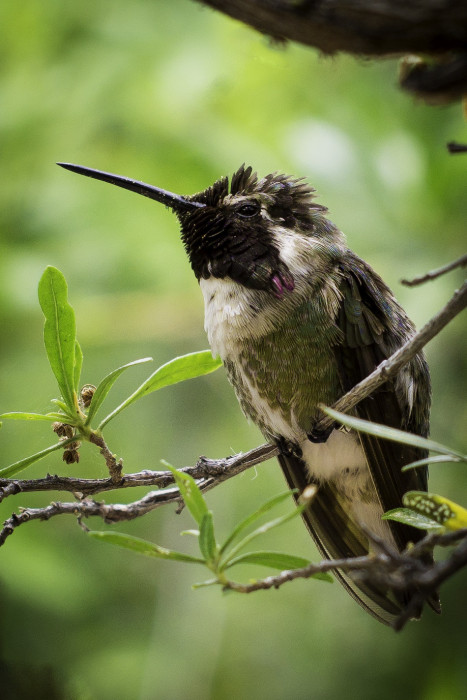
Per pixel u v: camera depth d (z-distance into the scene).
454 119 9.56
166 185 9.66
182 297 9.59
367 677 8.84
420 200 9.27
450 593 8.73
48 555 8.81
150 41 9.83
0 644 9.09
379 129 9.73
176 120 9.62
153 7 10.02
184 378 5.22
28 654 9.09
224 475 6.34
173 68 9.59
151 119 9.62
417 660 8.73
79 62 9.84
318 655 9.14
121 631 9.30
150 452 9.58
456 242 9.16
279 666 9.15
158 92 9.58
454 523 3.96
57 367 4.96
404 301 8.96
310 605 9.46
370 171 9.39
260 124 9.80
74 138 9.67
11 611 9.20
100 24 10.02
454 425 9.00
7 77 9.86
